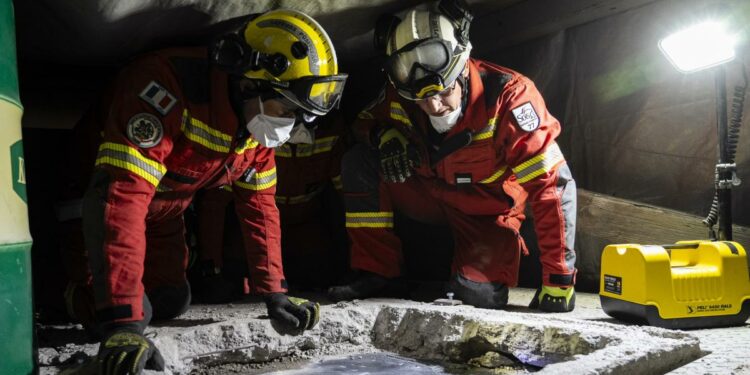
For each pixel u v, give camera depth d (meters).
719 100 2.62
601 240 3.38
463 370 2.40
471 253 3.14
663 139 3.29
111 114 2.05
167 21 2.79
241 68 2.09
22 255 1.71
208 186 2.49
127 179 1.98
